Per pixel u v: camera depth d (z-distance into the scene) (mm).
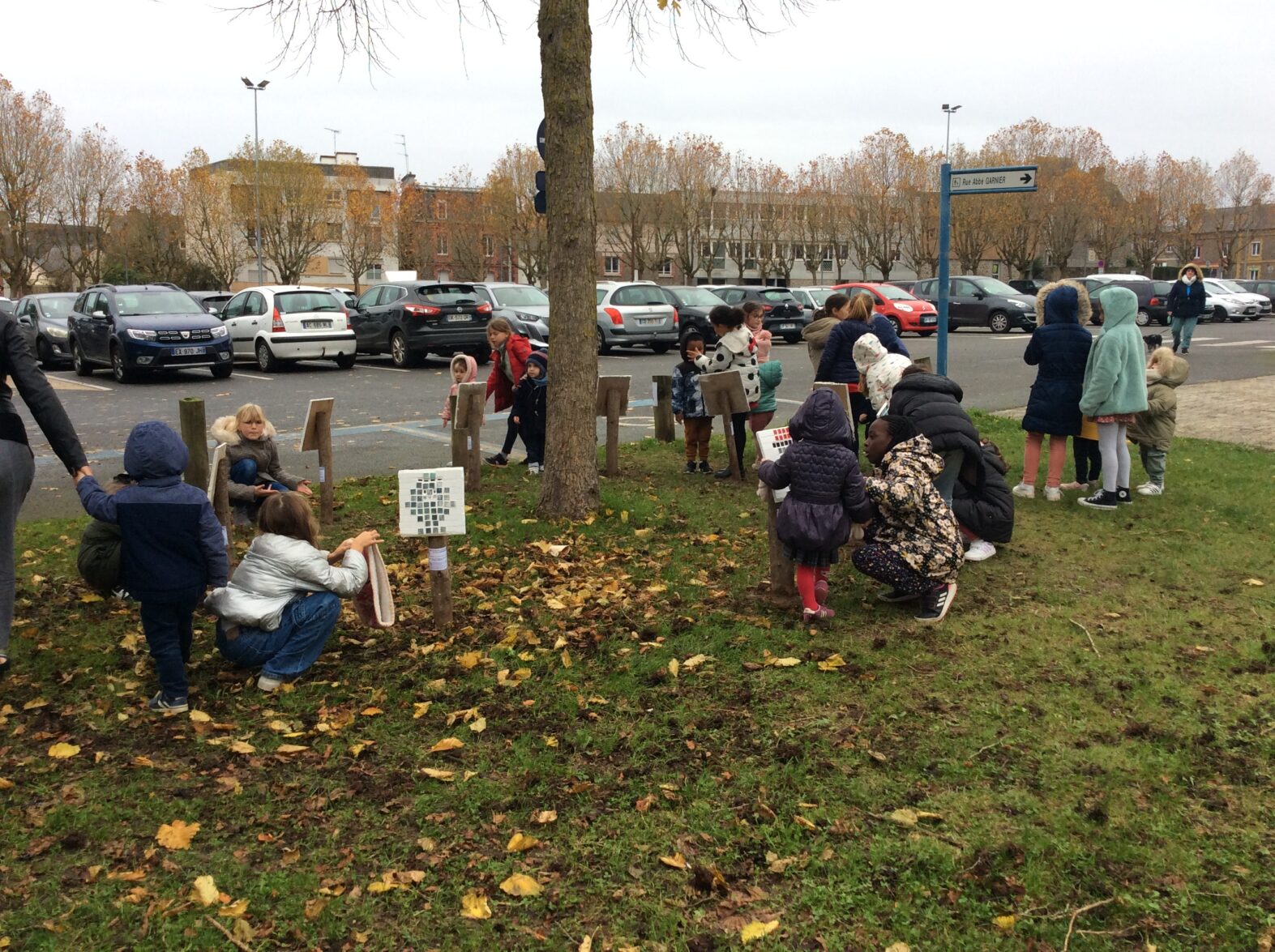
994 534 6617
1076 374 7914
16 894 3213
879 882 3324
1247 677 4828
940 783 3906
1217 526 7492
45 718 4469
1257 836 3564
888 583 5512
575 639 5332
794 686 4727
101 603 5859
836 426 5234
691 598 5949
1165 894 3273
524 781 3898
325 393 16125
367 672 4953
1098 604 5844
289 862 3404
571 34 6883
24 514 8047
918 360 8055
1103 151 66812
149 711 4477
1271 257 94125
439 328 20391
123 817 3664
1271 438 11578
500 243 66938
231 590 4770
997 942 3051
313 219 61281
